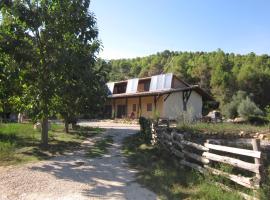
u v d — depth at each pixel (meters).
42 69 15.52
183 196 8.50
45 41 15.74
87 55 16.59
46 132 16.47
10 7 15.09
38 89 15.55
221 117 38.19
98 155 14.62
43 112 15.76
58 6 16.02
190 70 78.50
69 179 10.32
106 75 24.75
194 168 10.67
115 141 19.78
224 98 60.66
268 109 35.53
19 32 15.23
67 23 16.12
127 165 12.56
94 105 22.66
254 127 21.33
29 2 15.73
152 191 9.15
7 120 33.41
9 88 14.55
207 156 9.87
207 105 48.50
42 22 15.76
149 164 12.48
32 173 10.91
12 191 8.91
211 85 67.62
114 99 49.50
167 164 12.22
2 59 14.21
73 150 15.75
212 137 17.56
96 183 9.91
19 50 14.25
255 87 63.50
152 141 18.00
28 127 23.58
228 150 8.81
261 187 7.44
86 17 16.50
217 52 90.81
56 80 15.58
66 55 15.16
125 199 8.44
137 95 42.88
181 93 40.94
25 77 15.20
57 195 8.67
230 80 64.06
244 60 82.88
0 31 14.29
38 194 8.72
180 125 20.06
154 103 41.34
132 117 43.88
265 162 10.07
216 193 8.17
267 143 16.27
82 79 16.53
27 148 15.36
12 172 10.95
